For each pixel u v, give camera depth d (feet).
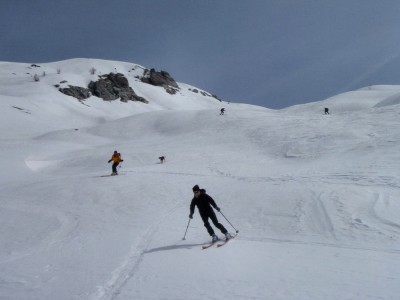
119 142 162.50
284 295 17.42
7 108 289.74
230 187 55.36
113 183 63.93
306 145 93.81
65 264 25.76
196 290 18.60
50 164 115.03
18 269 25.02
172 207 46.14
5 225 42.75
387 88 312.09
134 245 29.96
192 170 79.10
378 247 26.45
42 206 51.44
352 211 35.81
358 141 85.76
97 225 39.68
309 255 25.13
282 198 43.60
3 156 117.19
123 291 19.03
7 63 632.79
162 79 606.96
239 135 126.11
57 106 359.25
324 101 259.19
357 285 18.52
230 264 23.40
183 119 186.09
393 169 54.19
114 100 452.35
